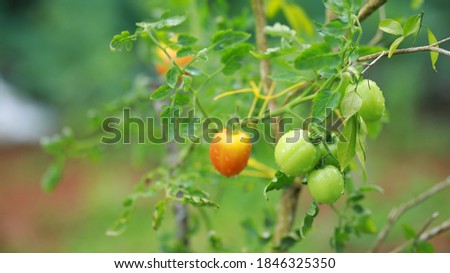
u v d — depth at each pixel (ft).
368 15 3.35
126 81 4.60
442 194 11.75
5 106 17.70
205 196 3.46
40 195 13.76
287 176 3.19
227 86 3.96
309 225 3.18
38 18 17.51
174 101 3.28
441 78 17.44
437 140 16.51
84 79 16.01
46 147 4.58
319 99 3.08
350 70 3.11
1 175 15.19
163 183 3.74
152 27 3.30
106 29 16.26
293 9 4.26
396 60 16.51
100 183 13.50
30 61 17.19
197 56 3.21
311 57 3.17
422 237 3.94
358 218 3.72
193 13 4.34
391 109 16.29
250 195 5.00
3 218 12.48
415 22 3.03
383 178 14.12
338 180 3.13
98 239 10.87
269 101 3.69
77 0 16.60
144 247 10.07
